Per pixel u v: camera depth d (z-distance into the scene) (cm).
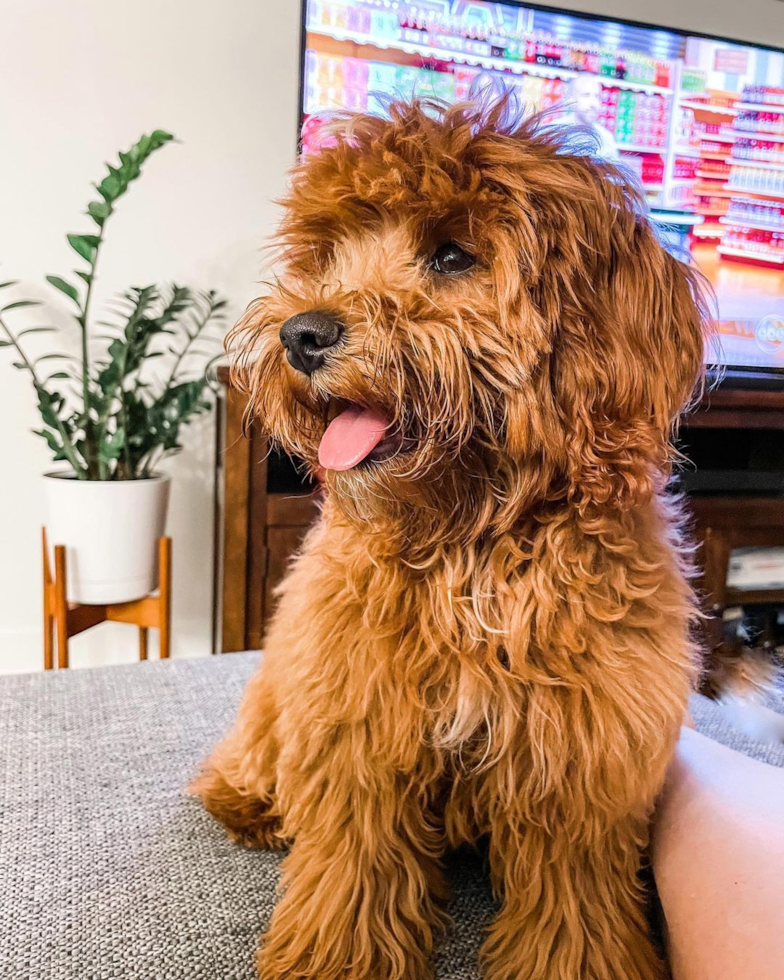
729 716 184
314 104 218
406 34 220
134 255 219
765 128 249
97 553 186
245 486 196
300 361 71
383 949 73
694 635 97
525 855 73
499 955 74
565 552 68
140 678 129
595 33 233
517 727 69
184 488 230
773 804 74
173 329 223
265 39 219
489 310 69
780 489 248
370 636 70
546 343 66
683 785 80
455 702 68
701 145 246
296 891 75
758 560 241
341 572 75
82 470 190
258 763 87
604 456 68
